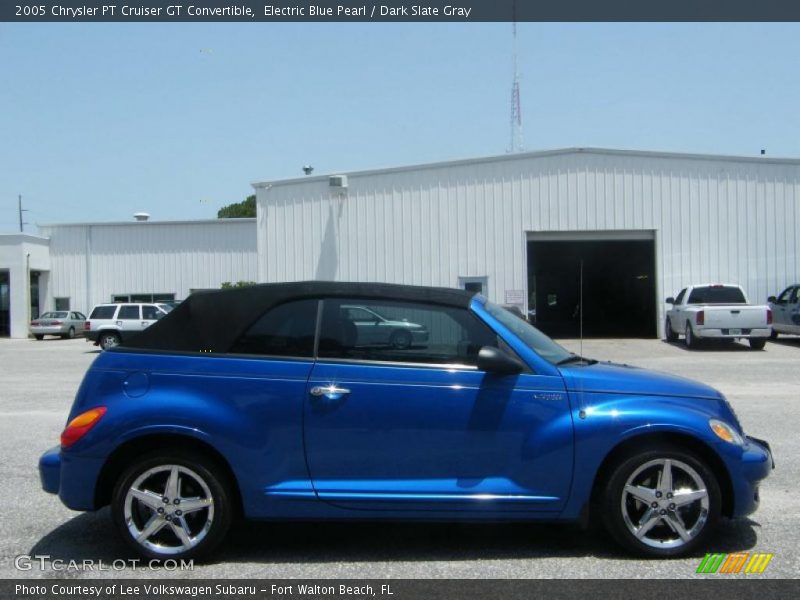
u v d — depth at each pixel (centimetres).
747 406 1052
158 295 3981
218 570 459
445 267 2509
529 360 473
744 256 2458
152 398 468
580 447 458
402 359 476
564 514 461
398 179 2530
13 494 636
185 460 463
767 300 2383
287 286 498
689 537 463
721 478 474
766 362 1730
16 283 3816
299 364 472
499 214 2486
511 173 2481
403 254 2527
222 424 461
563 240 2481
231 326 488
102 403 473
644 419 460
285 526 546
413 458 462
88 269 4022
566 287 3225
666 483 464
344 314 487
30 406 1146
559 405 464
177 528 464
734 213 2456
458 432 461
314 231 2577
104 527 549
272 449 463
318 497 458
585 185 2459
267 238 2611
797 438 822
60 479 476
